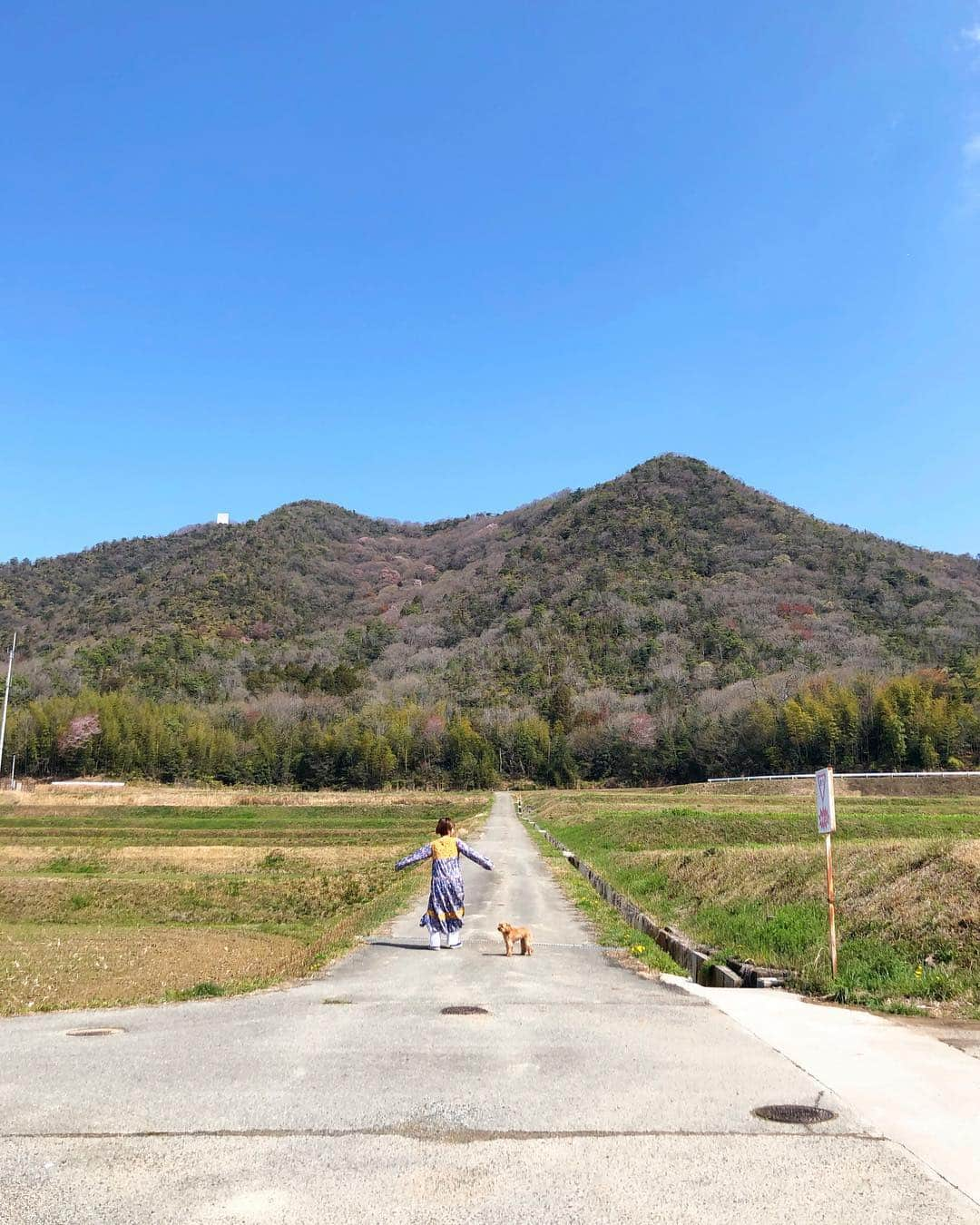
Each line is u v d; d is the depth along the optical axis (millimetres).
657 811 49062
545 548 187125
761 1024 7738
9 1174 4238
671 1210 3904
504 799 86688
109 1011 8664
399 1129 4879
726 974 11531
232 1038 7070
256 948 21938
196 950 21469
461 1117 5078
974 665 96938
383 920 16719
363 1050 6648
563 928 15781
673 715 109438
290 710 119312
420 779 106000
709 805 58062
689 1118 5098
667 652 134750
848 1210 3906
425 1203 3961
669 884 20297
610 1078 5910
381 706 119062
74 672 129875
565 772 107938
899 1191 4113
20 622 173750
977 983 9016
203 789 91125
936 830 36656
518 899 20328
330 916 28688
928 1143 4715
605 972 11250
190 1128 4883
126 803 71438
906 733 83000
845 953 10969
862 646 123625
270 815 65438
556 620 151875
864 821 37844
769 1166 4387
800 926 12711
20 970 17547
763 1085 5777
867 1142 4723
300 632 172125
